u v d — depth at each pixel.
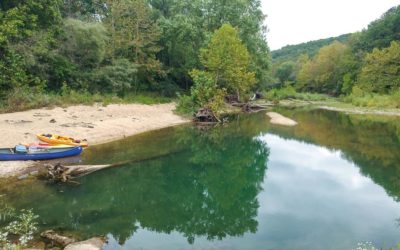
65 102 31.59
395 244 10.19
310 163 20.31
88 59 38.59
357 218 12.17
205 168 19.22
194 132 29.86
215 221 12.22
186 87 54.47
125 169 18.08
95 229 11.07
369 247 9.91
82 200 13.55
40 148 17.64
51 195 13.71
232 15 52.91
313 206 13.52
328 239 10.55
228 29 44.44
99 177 16.39
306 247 10.07
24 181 14.89
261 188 15.95
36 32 31.02
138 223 11.91
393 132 30.86
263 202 14.13
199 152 22.70
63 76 35.12
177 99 48.78
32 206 12.50
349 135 29.42
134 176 17.30
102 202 13.59
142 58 45.50
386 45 78.62
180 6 53.16
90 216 12.12
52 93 32.91
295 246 10.15
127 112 33.28
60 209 12.48
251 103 55.97
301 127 34.09
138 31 44.59
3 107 26.50
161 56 52.12
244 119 39.78
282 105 62.62
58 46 35.59
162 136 26.97
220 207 13.70
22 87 28.75
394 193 14.93
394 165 19.52
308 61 110.38
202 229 11.53
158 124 31.88
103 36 38.06
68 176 15.63
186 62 51.94
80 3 51.34
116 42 42.38
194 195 15.11
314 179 17.20
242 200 14.42
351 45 92.00
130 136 25.94
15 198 13.08
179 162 20.16
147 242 10.41
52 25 32.78
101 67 39.47
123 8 43.69
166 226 11.77
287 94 81.06
